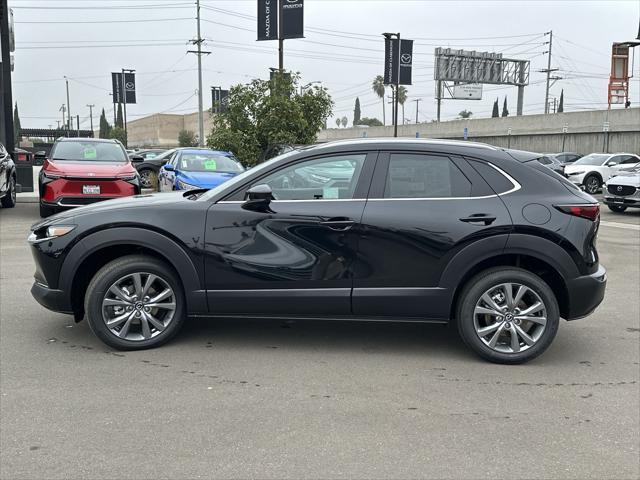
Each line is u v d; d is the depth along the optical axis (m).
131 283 4.90
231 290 4.82
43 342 5.11
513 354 4.78
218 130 17.81
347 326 5.77
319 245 4.75
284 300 4.79
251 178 4.90
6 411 3.79
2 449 3.33
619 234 12.66
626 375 4.64
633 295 7.22
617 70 42.97
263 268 4.77
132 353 4.88
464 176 4.81
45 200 10.88
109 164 11.59
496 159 4.86
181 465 3.20
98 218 4.79
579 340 5.50
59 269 4.80
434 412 3.91
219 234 4.78
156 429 3.60
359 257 4.73
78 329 5.46
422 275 4.75
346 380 4.43
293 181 4.89
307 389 4.24
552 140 43.22
